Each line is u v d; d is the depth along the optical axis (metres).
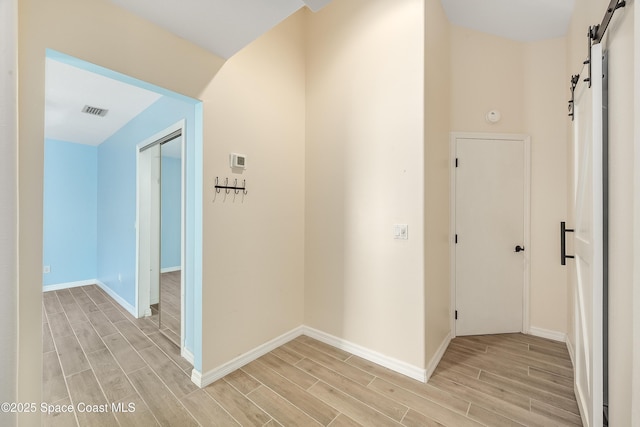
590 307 1.37
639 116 0.84
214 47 1.89
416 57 2.01
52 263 4.48
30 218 1.21
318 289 2.66
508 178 2.67
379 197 2.22
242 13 1.54
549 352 2.35
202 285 1.95
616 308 1.11
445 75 2.50
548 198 2.59
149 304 3.32
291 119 2.64
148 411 1.70
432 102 2.16
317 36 2.69
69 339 2.70
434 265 2.20
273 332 2.47
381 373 2.08
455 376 2.02
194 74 1.86
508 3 2.30
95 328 2.96
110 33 1.46
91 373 2.11
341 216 2.48
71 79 2.54
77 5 1.35
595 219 1.19
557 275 2.56
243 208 2.22
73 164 4.68
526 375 2.03
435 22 2.21
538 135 2.62
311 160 2.72
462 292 2.68
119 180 3.90
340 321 2.49
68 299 3.97
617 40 1.12
